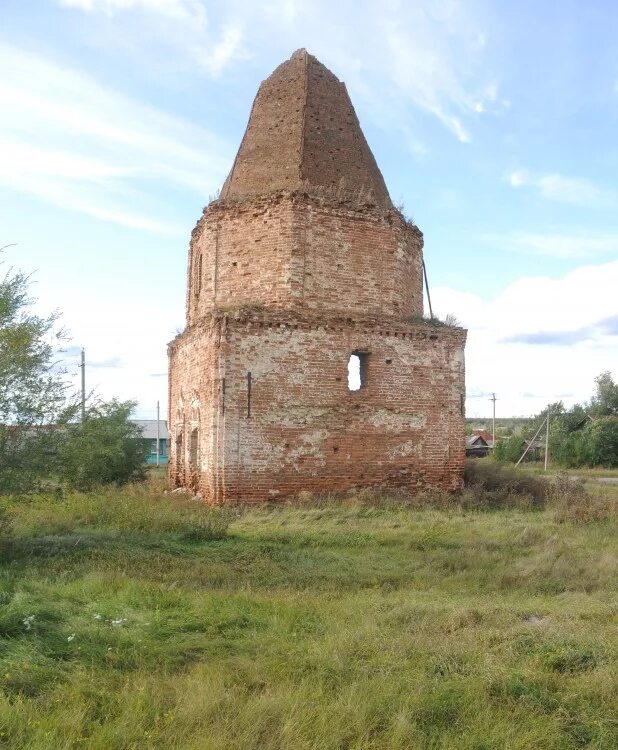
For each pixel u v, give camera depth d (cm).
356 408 1727
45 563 1003
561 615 774
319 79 1967
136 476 2648
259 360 1648
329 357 1711
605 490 2641
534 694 550
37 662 591
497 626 730
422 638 673
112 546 1137
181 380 2022
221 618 734
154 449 4888
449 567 1065
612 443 5019
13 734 470
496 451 5503
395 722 498
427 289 2052
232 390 1619
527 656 632
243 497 1605
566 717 521
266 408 1644
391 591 917
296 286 1716
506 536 1321
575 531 1396
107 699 534
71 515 1449
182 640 671
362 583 952
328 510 1550
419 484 1781
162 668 604
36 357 1129
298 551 1157
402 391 1783
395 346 1784
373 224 1817
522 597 896
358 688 550
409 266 1930
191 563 1038
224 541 1221
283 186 1814
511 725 501
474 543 1234
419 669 600
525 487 1977
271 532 1302
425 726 507
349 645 649
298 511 1541
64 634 656
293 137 1873
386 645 654
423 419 1802
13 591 805
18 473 1080
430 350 1828
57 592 809
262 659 624
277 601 809
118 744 466
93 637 655
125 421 2670
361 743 475
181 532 1277
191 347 1894
